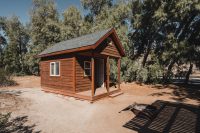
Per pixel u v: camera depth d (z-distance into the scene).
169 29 20.27
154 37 21.28
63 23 30.11
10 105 9.48
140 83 20.22
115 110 9.08
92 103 10.70
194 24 19.02
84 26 27.47
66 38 28.58
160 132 6.41
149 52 21.80
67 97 12.47
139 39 23.53
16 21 36.66
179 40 19.59
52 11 31.59
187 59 17.50
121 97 12.65
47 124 7.11
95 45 10.67
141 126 6.96
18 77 27.92
